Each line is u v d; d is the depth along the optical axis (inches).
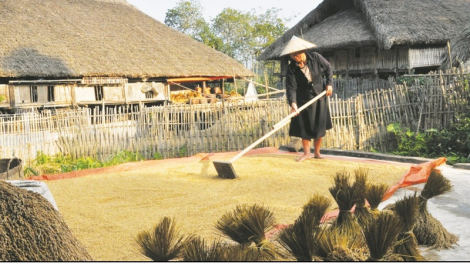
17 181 129.8
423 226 122.7
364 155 262.7
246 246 88.6
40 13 842.2
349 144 362.0
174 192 185.2
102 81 764.6
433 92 379.2
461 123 361.7
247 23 1911.9
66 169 349.4
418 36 703.7
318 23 965.8
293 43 237.0
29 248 79.9
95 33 858.1
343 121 366.3
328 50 859.4
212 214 150.4
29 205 83.7
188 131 397.4
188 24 1899.6
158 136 399.2
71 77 730.2
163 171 230.7
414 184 193.8
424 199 124.4
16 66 679.1
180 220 145.2
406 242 102.5
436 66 789.2
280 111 376.5
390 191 174.7
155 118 398.9
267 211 95.9
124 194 184.2
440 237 123.1
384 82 636.7
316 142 252.7
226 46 1883.6
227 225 93.8
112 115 406.6
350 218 110.8
